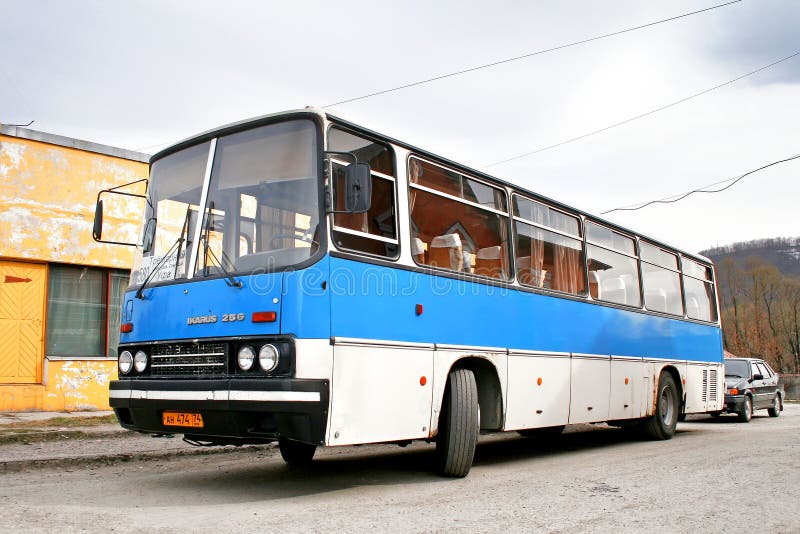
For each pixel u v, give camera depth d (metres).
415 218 7.44
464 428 7.66
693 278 14.80
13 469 8.37
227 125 7.09
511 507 6.11
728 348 73.69
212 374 6.41
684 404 13.49
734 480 7.52
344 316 6.36
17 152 13.55
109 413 13.62
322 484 7.37
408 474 8.07
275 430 6.07
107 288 14.71
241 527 5.28
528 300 9.12
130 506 6.11
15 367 13.45
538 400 9.12
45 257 13.77
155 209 7.46
